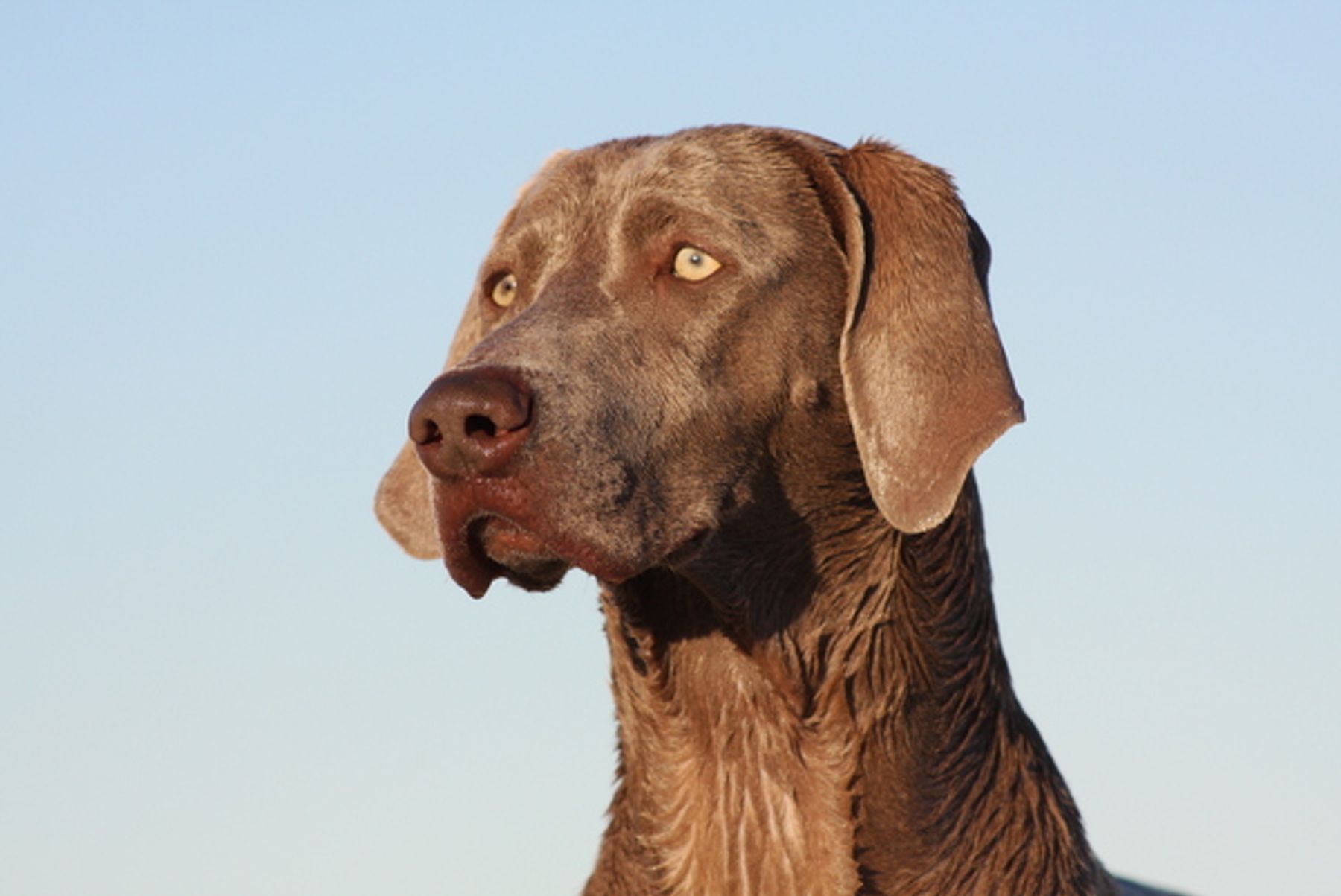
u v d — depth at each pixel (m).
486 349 7.62
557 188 8.36
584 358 7.67
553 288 7.97
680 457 7.80
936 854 8.12
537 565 7.69
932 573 8.15
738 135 8.31
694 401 7.83
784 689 8.10
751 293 7.97
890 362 7.91
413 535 9.19
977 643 8.28
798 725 8.11
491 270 8.49
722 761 8.22
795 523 8.10
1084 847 8.51
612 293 7.93
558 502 7.45
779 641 8.10
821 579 8.12
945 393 7.82
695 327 7.89
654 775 8.34
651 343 7.83
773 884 8.15
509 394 7.38
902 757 8.09
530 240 8.29
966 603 8.26
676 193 8.02
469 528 7.55
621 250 8.02
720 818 8.23
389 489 9.31
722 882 8.22
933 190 8.15
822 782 8.10
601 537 7.53
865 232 8.09
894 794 8.09
